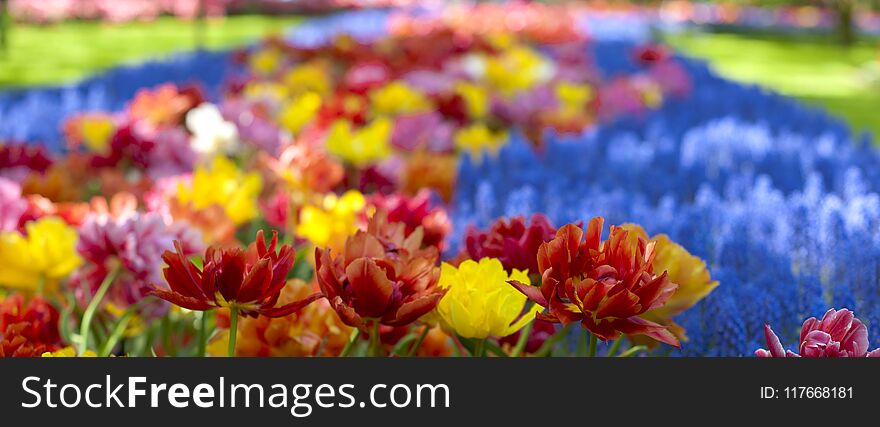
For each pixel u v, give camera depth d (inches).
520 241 66.4
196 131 154.9
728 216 105.3
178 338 80.0
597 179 146.9
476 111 198.4
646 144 167.8
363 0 1277.1
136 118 174.7
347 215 83.2
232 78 253.8
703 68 356.5
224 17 1264.8
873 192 129.2
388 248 61.0
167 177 133.1
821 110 229.0
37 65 713.0
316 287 69.1
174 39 962.1
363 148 129.4
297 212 104.3
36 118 213.8
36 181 115.3
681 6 1218.6
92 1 1106.7
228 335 66.6
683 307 65.2
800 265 97.2
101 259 74.9
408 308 55.9
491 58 285.4
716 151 161.9
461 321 59.3
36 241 76.0
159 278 73.8
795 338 78.8
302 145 114.9
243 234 119.7
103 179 126.0
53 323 70.7
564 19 504.1
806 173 143.5
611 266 54.8
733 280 78.7
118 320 76.1
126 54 813.9
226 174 106.2
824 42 1085.1
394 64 268.4
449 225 83.1
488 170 150.2
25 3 1045.8
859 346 55.1
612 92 240.8
